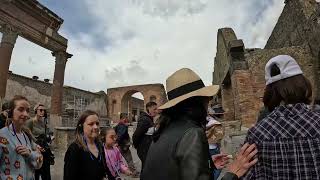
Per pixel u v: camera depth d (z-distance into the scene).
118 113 41.88
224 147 10.24
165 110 1.82
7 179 2.81
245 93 12.16
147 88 41.91
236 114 12.81
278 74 1.75
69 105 32.59
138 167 9.41
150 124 4.91
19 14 17.16
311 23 11.89
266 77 1.85
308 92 1.73
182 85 1.81
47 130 5.79
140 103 49.75
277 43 16.67
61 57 21.23
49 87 29.92
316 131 1.54
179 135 1.60
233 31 15.25
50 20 19.81
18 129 3.16
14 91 25.47
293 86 1.69
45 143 5.45
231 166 1.64
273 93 1.77
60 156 10.65
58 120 20.41
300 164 1.49
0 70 15.83
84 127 3.54
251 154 1.60
